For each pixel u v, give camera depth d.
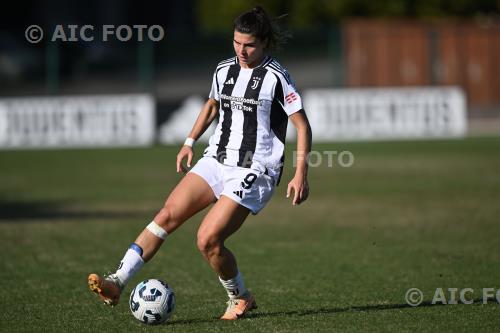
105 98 87.69
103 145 87.69
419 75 102.50
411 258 32.38
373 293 26.39
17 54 98.88
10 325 22.70
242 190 21.52
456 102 88.94
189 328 21.98
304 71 100.12
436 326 22.00
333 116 87.94
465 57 103.62
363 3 116.06
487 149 78.00
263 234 38.81
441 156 72.94
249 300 23.19
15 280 29.00
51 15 135.38
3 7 133.00
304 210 46.38
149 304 21.98
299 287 27.47
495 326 21.98
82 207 47.62
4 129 86.81
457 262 31.34
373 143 85.94
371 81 101.25
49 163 73.00
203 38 99.06
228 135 22.14
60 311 24.33
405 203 47.75
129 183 58.56
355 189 54.41
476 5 119.38
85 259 33.00
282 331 21.52
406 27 101.88
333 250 34.44
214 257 21.66
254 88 21.81
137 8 138.25
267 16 21.69
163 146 87.31
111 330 21.97
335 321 22.61
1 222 42.66
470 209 44.91
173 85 98.88
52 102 87.00
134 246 21.70
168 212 21.73
